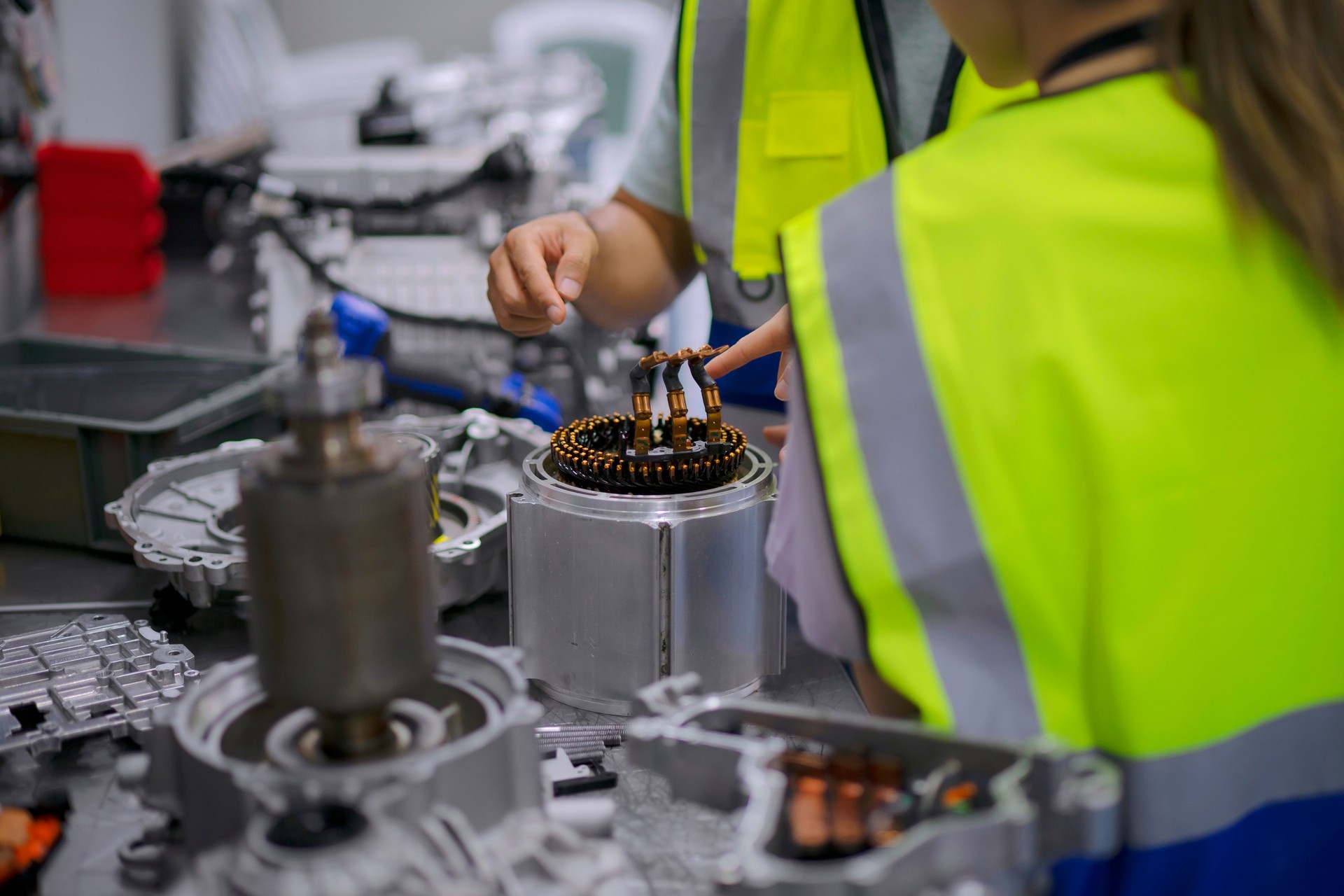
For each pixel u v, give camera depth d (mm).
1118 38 582
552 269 1218
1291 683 571
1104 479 516
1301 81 530
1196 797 536
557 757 729
